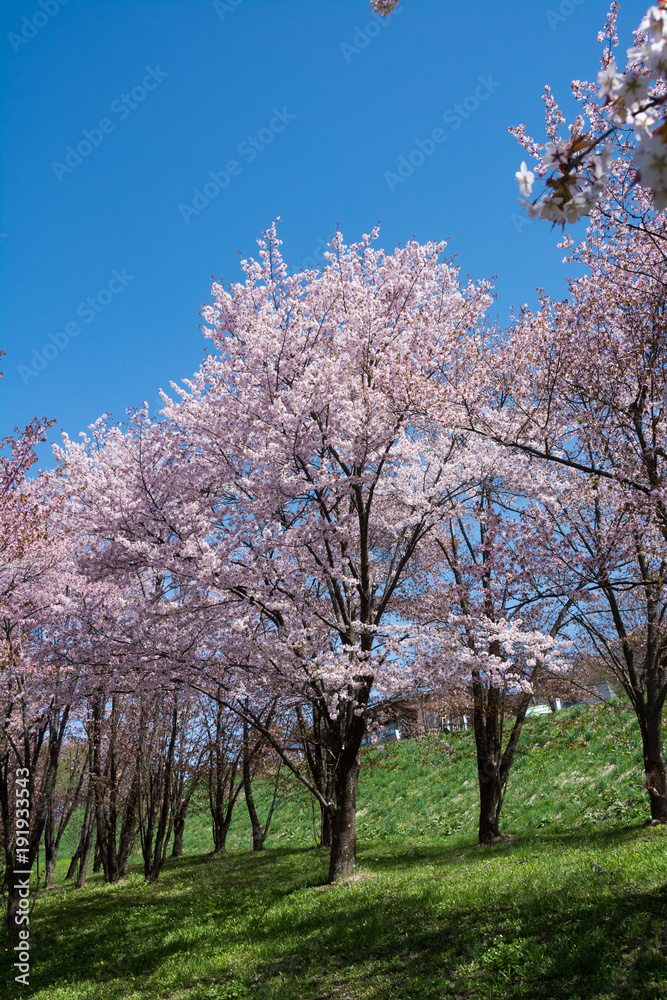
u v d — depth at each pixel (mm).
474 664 11398
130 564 11680
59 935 12555
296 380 11758
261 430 11547
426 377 11203
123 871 20297
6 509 11406
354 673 11391
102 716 18125
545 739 21219
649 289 10625
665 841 9484
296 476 11414
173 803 19656
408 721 15836
